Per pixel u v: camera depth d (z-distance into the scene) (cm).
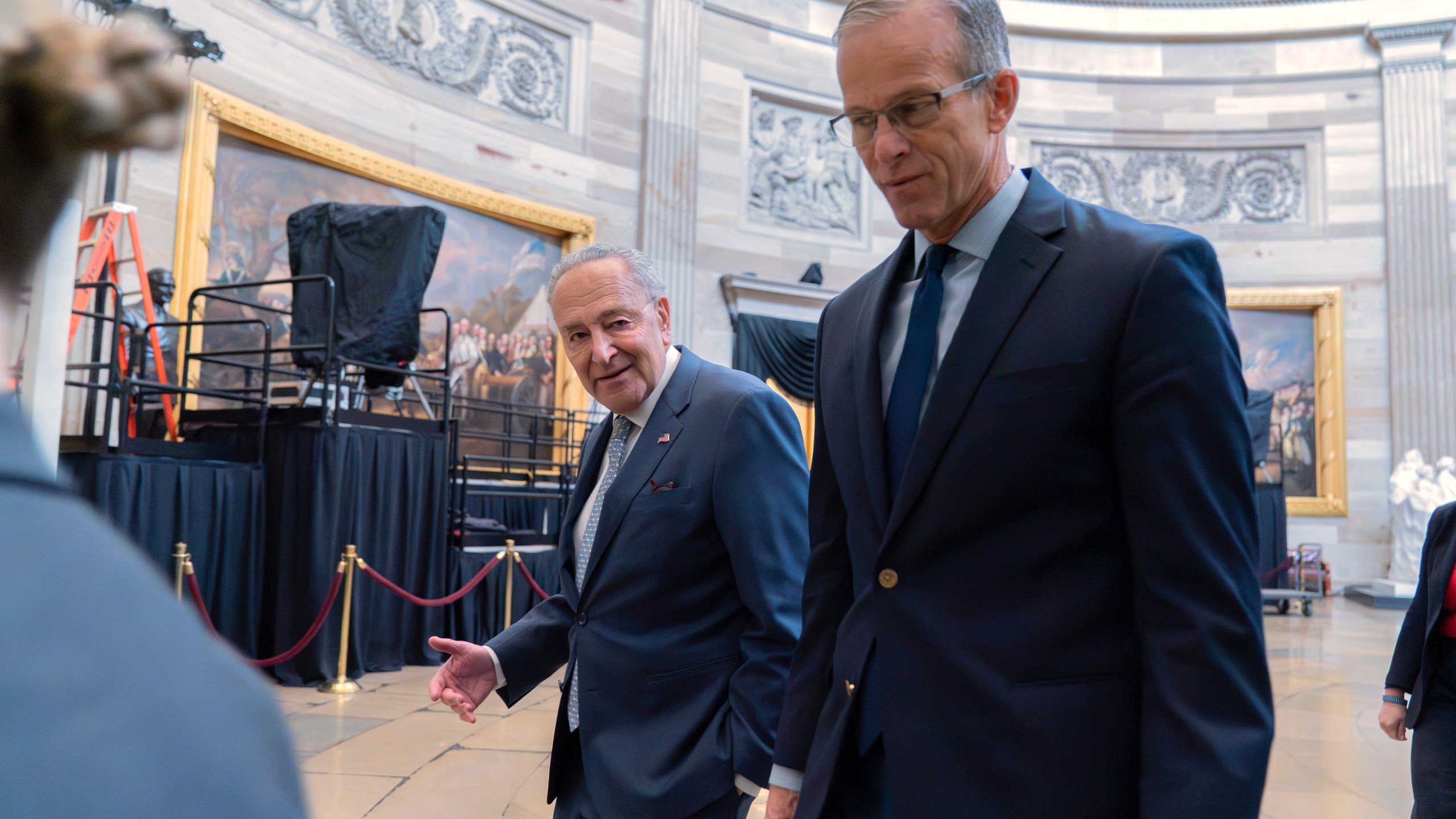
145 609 39
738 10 1518
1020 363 143
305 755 494
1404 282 1636
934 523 145
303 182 1017
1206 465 133
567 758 239
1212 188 1727
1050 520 142
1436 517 294
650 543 229
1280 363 1691
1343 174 1694
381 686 666
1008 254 150
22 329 375
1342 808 440
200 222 895
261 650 671
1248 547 133
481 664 238
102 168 820
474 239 1202
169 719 36
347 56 1069
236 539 654
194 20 905
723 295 1462
